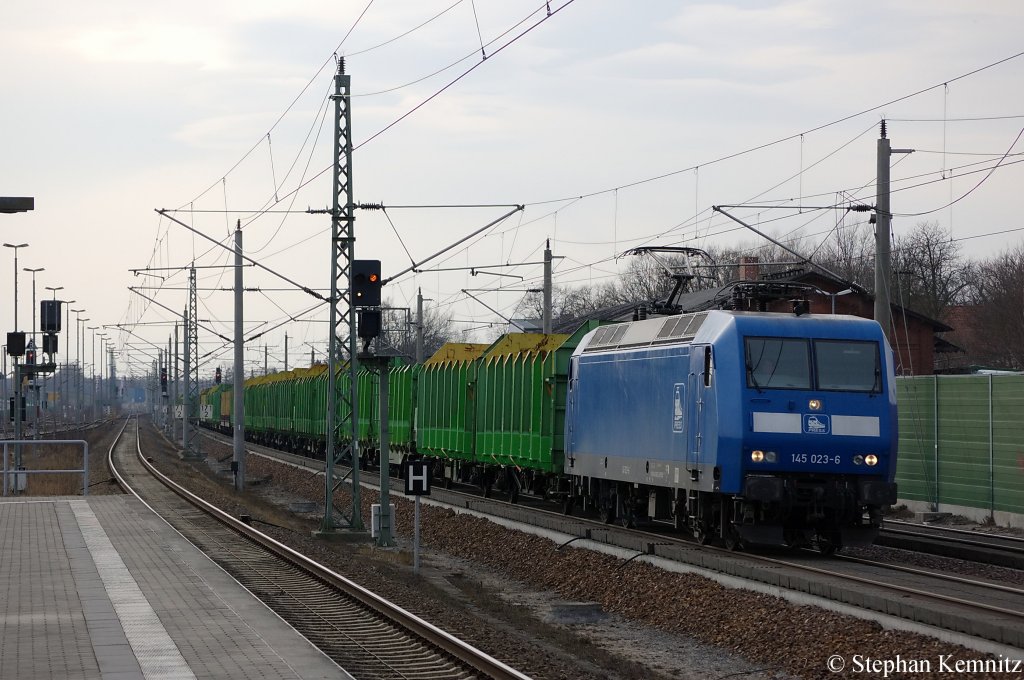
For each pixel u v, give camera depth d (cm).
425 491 2323
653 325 2416
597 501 2745
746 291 2222
